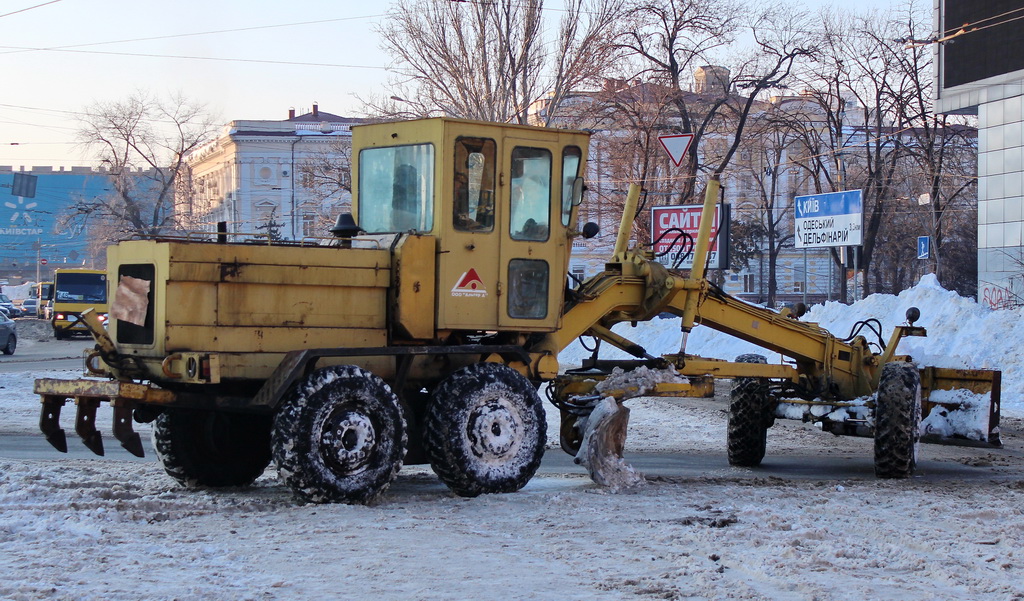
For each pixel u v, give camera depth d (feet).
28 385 72.54
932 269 172.45
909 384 37.04
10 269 386.93
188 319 27.50
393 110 136.56
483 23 132.36
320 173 166.81
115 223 236.02
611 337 37.11
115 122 225.35
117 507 25.88
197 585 19.07
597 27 134.41
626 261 36.47
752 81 146.61
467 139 30.89
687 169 138.62
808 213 120.26
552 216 32.48
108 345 28.55
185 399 28.32
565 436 35.94
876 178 165.48
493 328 31.30
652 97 139.33
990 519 28.19
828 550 23.02
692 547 23.26
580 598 18.86
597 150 141.49
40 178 387.14
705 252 37.19
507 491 30.27
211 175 282.97
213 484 31.89
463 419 29.43
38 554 20.94
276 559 21.43
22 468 33.06
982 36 140.56
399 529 24.85
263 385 28.37
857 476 38.24
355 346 29.78
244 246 28.25
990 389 38.68
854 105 208.03
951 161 178.91
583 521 26.23
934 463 42.47
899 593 19.75
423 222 30.99
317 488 27.17
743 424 40.65
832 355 40.37
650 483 33.81
